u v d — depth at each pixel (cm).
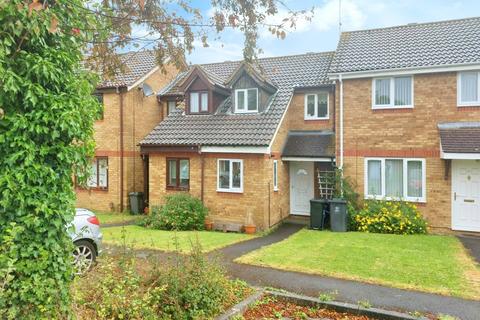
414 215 1262
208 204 1420
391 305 578
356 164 1380
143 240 1076
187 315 484
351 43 1572
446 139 1194
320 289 654
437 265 808
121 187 1717
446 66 1228
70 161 421
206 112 1573
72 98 421
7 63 373
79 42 458
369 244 1032
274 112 1464
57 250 409
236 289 620
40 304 380
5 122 378
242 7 547
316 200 1341
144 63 1877
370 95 1360
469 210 1231
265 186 1327
